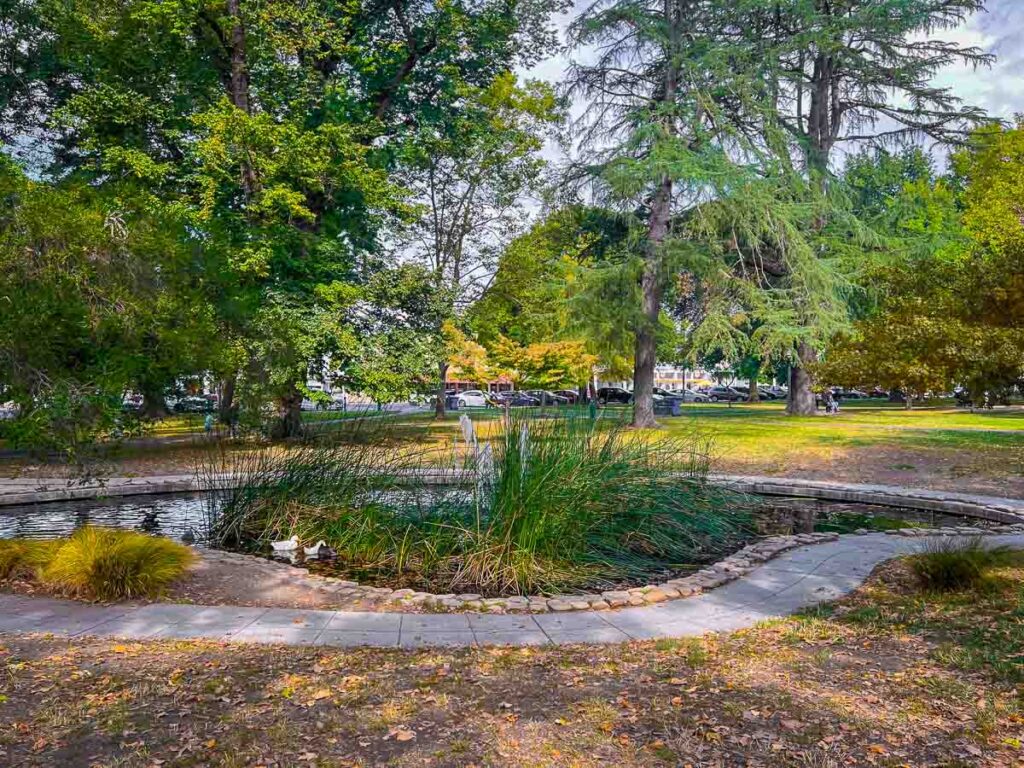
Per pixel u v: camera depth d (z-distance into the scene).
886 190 38.19
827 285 22.73
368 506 9.00
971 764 3.24
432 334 20.23
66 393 7.17
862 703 3.94
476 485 8.41
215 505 10.53
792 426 23.94
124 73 18.02
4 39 18.73
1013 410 35.69
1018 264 10.47
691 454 11.73
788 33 28.55
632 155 23.94
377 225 21.38
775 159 23.59
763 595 6.49
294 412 19.14
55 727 3.62
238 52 18.92
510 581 7.05
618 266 23.30
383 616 5.80
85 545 6.52
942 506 11.53
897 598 6.15
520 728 3.66
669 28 24.34
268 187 17.81
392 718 3.76
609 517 8.57
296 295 18.28
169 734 3.55
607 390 51.59
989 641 4.82
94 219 7.49
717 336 22.70
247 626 5.43
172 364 8.34
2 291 6.84
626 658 4.76
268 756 3.34
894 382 11.07
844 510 11.88
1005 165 26.16
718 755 3.37
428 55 21.30
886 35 27.19
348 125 18.62
